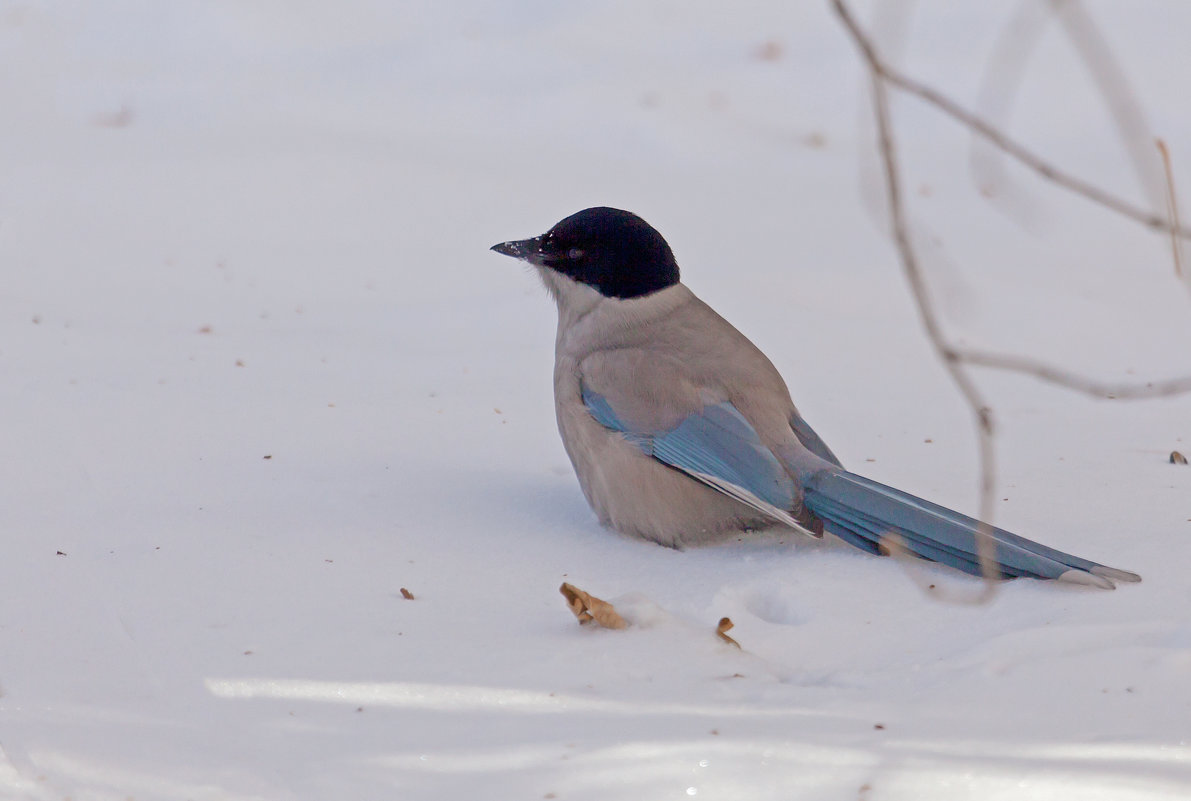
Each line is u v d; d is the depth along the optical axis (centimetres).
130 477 1076
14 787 615
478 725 681
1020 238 2123
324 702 709
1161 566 896
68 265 1744
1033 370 662
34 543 934
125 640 786
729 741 649
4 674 734
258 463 1124
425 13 3312
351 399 1312
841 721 678
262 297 1678
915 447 1228
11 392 1255
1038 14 700
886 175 586
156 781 625
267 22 3144
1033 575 879
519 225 2048
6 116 2469
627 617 822
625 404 1010
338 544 956
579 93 2791
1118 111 598
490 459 1173
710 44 3169
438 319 1614
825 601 864
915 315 1744
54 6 3180
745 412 1004
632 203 2228
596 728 672
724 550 987
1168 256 2011
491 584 899
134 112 2564
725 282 1833
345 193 2122
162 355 1415
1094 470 1143
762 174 2486
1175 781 604
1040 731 662
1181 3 3234
